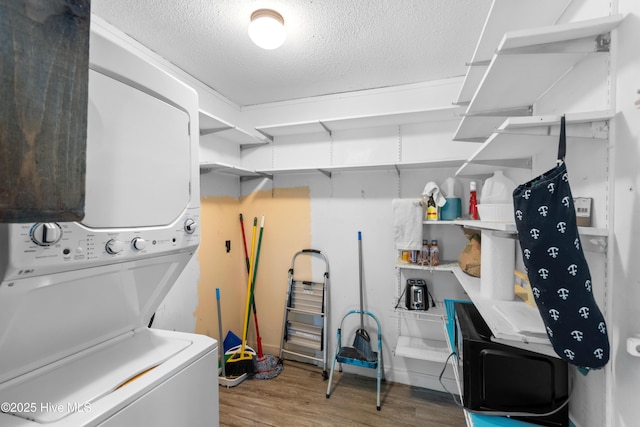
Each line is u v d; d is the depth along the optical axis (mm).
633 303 692
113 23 1518
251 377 2307
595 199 842
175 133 978
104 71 737
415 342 2182
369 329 2422
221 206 2518
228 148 2578
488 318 1001
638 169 674
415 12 1441
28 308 644
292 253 2643
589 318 716
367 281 2426
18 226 562
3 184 402
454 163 2008
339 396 2096
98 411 647
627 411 705
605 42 755
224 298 2529
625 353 712
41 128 450
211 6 1396
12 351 675
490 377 1023
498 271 1206
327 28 1567
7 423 607
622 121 719
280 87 2316
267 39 1480
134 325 1050
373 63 1938
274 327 2699
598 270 834
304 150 2586
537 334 864
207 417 984
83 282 741
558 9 917
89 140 701
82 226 684
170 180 954
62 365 800
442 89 2170
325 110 2469
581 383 930
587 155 886
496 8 921
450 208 2082
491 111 1336
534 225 757
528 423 975
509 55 853
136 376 804
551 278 741
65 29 487
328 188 2529
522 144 1047
